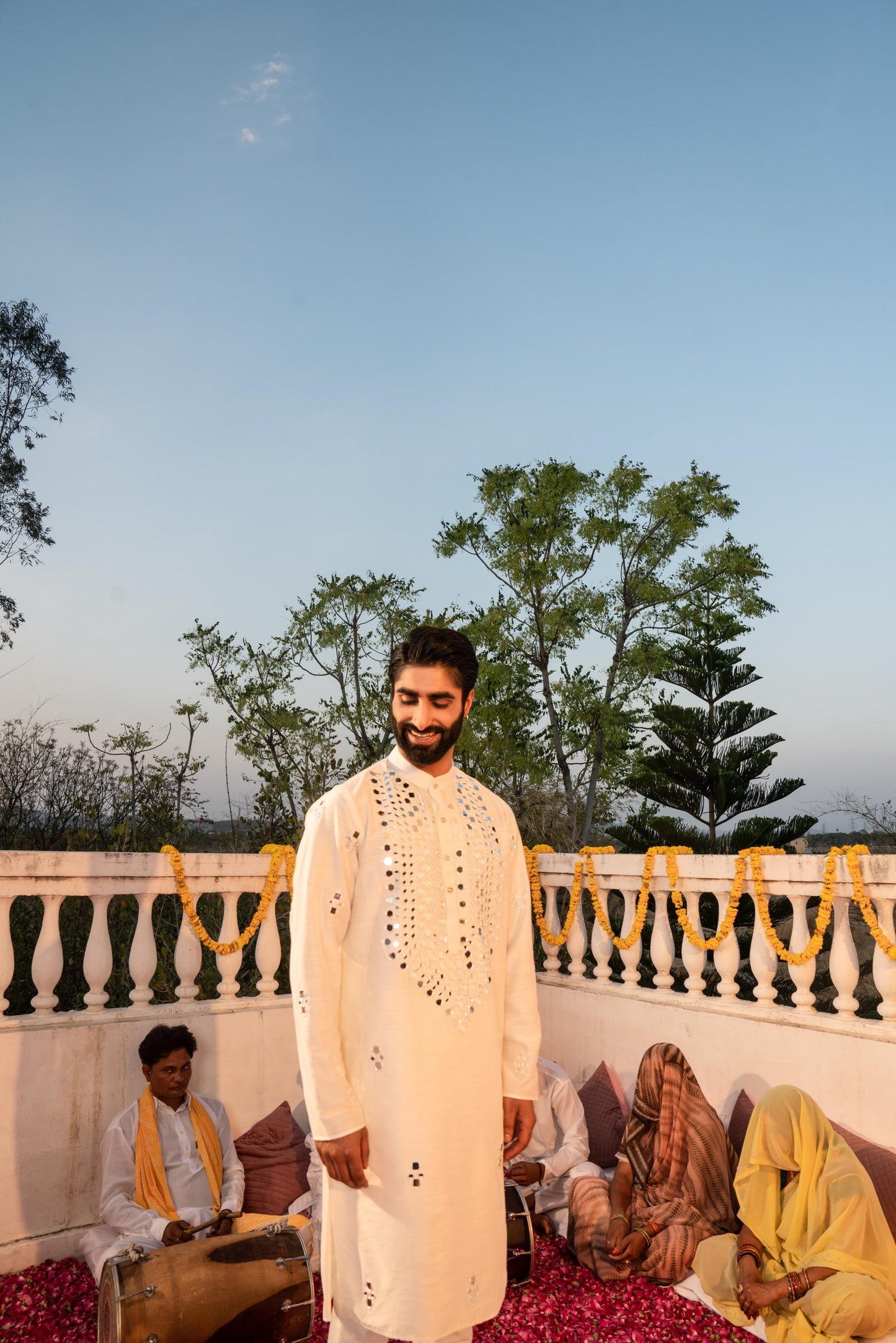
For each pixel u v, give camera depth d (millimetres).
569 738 15656
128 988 6727
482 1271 2246
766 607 15648
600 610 15484
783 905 9617
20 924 6961
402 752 2504
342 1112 2168
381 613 15508
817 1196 3682
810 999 4547
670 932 5363
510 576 15578
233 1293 3154
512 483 15773
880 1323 3305
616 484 15789
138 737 9453
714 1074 4844
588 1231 4012
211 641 13672
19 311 16219
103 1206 3896
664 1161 4199
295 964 2297
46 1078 4133
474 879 2430
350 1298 2225
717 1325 3584
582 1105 4883
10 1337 3441
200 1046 4621
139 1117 4035
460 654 2465
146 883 4621
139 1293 3053
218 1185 4086
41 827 9000
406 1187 2158
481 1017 2346
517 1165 4316
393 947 2277
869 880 4285
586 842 14898
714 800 12125
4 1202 3975
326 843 2336
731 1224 4102
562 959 9039
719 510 15703
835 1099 4301
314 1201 4176
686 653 14320
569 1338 3482
